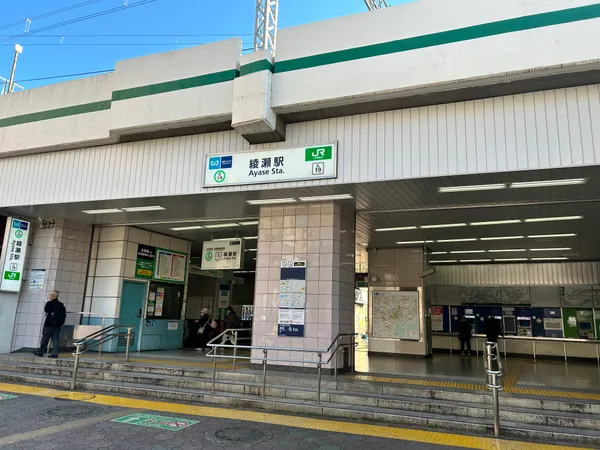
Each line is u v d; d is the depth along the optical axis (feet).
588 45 21.17
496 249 47.91
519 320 53.67
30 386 28.78
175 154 31.09
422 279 47.78
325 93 25.95
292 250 31.45
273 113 27.14
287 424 20.75
